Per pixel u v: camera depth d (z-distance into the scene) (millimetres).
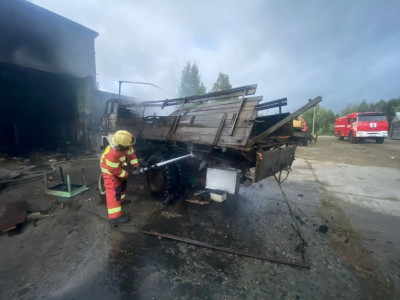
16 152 8477
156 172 3781
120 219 2963
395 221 3258
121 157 2869
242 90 2912
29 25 10062
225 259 2279
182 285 1907
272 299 1779
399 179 5648
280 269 2148
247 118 2646
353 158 8859
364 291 1887
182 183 3725
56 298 1737
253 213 3412
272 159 2830
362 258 2355
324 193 4496
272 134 3662
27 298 1730
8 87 9414
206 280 1975
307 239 2705
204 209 3471
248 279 1999
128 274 2025
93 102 9789
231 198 3980
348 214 3488
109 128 6359
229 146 2682
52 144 10234
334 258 2344
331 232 2896
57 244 2477
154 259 2248
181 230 2834
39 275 1985
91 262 2178
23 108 9977
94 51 13156
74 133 10844
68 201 3686
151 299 1752
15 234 2668
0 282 1893
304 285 1941
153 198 3877
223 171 3117
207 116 3188
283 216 3346
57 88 10367
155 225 2949
